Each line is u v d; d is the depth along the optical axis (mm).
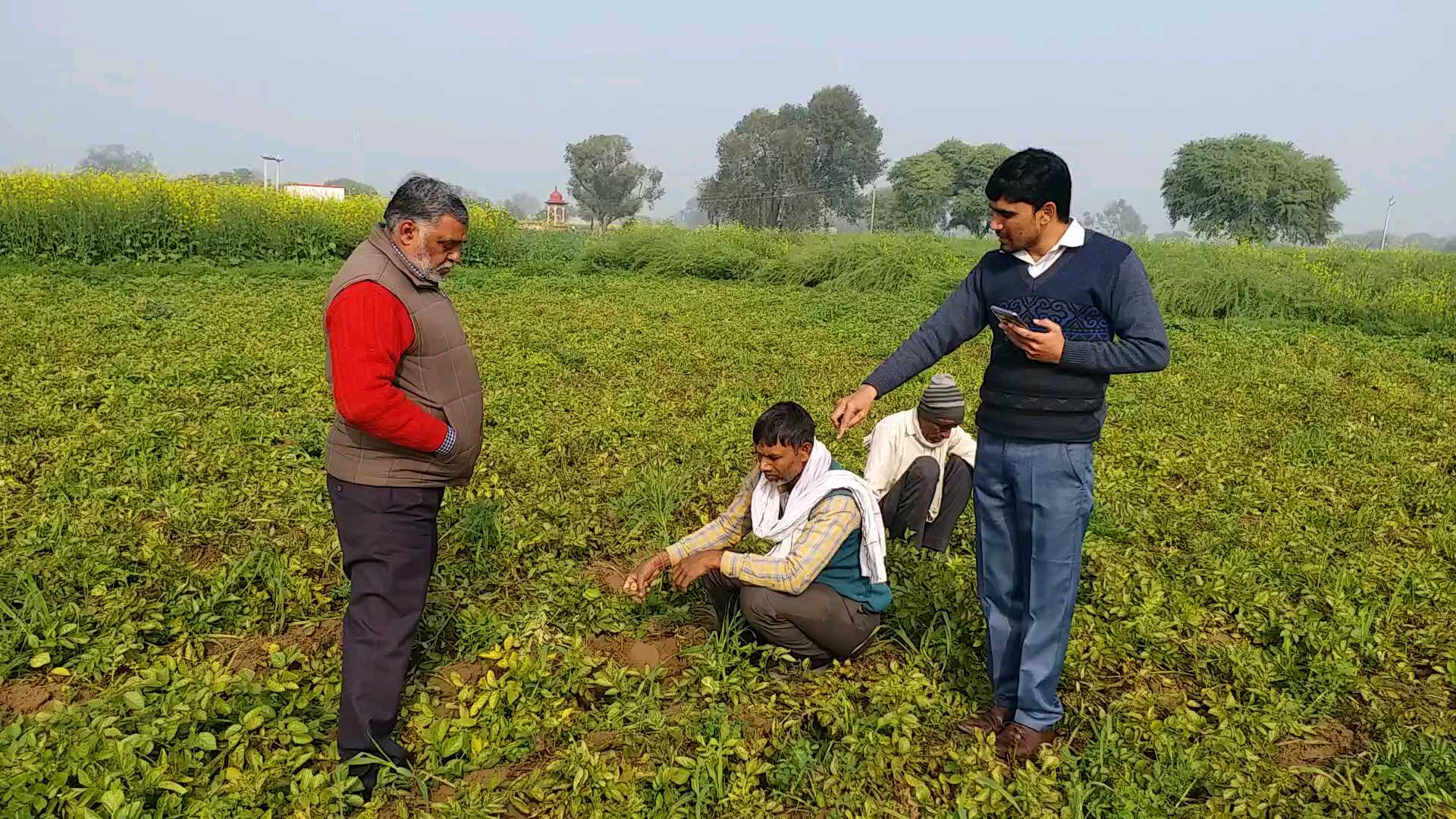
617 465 6559
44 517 4844
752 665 3967
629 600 4430
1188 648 4195
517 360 9922
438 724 3307
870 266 19750
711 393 8867
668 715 3594
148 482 5543
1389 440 7949
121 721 3182
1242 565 5016
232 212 18547
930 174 71750
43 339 9633
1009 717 3547
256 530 4984
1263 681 3900
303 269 17625
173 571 4402
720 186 79688
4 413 6707
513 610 4402
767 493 3855
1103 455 7316
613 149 87375
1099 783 3174
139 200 17406
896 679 3752
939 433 4938
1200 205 57844
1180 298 17078
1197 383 10492
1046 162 3012
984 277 3316
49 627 3826
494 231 21891
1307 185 55844
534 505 5508
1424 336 14852
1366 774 3375
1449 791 3168
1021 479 3225
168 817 2818
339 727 3084
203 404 7441
